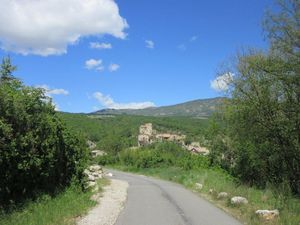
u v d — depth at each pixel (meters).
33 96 16.64
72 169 22.61
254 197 21.23
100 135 110.75
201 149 95.12
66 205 16.95
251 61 27.55
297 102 25.31
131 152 89.88
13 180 15.47
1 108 14.26
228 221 15.50
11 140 14.32
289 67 23.77
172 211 18.02
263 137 28.25
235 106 30.03
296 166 27.59
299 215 15.84
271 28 23.42
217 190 25.78
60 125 20.38
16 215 13.84
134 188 30.75
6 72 16.36
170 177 50.94
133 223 14.70
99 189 26.58
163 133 136.25
